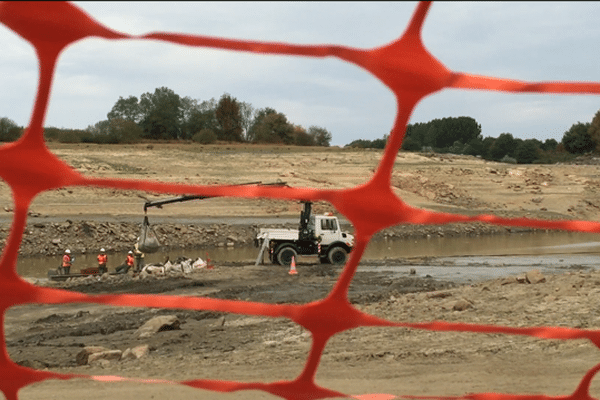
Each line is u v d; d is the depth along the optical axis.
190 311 14.95
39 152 2.57
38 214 43.38
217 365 8.52
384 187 2.62
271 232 27.72
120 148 73.88
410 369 7.47
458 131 172.25
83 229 39.25
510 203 66.38
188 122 108.50
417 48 2.44
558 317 10.47
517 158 112.19
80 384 6.51
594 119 112.69
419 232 49.25
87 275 23.81
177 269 24.45
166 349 10.44
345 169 72.19
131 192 51.94
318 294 18.52
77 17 2.30
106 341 11.70
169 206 50.41
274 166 71.06
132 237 39.94
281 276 22.84
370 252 37.28
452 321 10.99
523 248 39.59
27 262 32.91
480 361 7.73
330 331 2.90
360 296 17.20
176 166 66.25
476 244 43.00
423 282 21.12
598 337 3.05
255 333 11.58
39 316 14.97
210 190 2.61
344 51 2.43
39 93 2.46
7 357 3.01
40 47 2.35
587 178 73.19
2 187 46.25
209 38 2.33
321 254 28.00
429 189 67.69
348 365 7.90
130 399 5.83
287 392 3.07
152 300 2.75
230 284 20.67
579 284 13.39
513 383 6.43
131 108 110.06
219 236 42.50
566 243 43.38
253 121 116.25
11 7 2.28
